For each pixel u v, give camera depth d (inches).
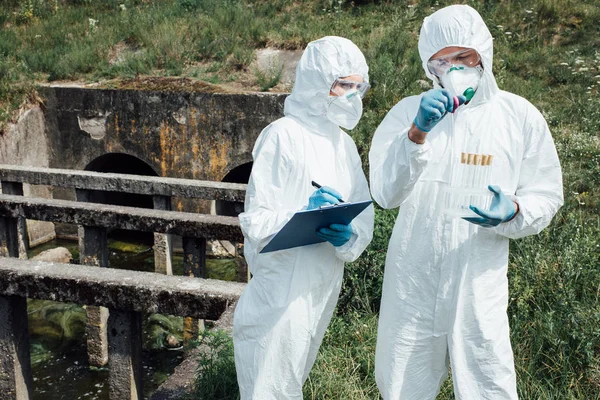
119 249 398.9
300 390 99.7
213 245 387.5
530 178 100.7
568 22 415.5
